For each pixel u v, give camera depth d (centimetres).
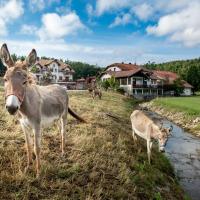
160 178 357
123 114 830
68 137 361
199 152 623
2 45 205
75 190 238
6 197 206
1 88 1005
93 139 377
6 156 263
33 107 219
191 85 3531
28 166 248
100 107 802
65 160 286
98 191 242
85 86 2906
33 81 222
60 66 3544
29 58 208
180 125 1039
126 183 277
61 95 296
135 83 2762
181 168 497
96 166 286
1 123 369
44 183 231
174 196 330
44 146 310
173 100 1942
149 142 417
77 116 330
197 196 375
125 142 437
